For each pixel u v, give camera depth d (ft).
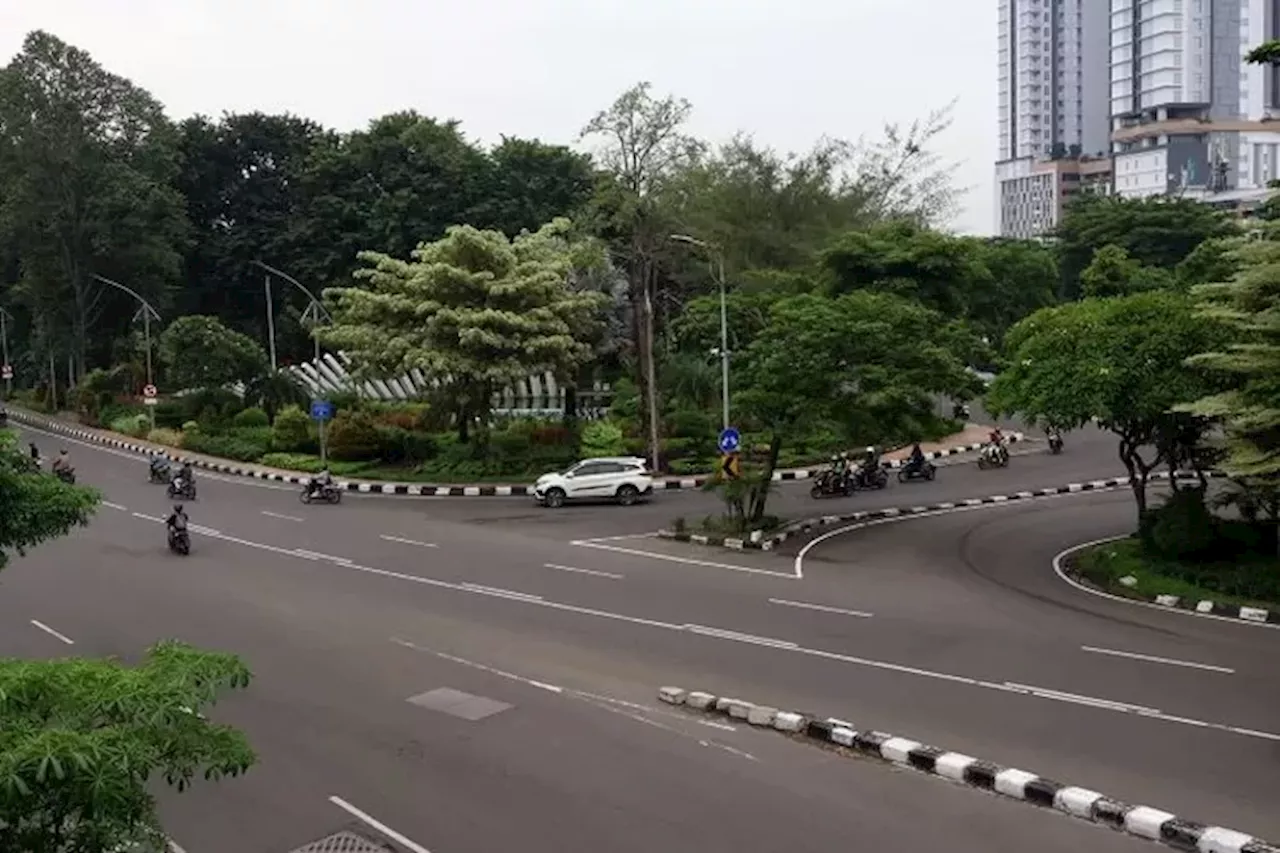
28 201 188.75
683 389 141.49
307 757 42.11
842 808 36.47
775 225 162.91
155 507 111.55
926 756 39.83
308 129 236.43
